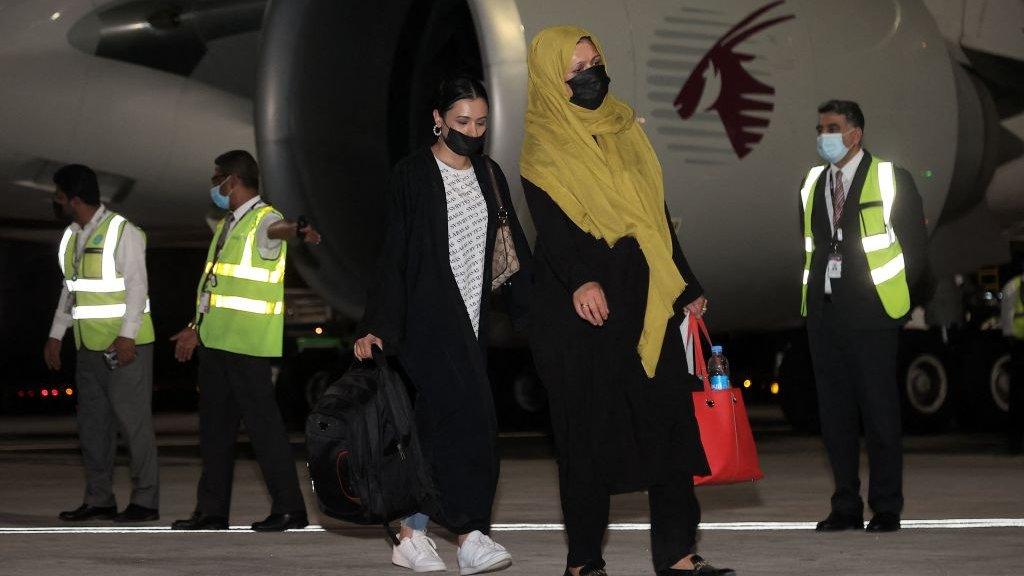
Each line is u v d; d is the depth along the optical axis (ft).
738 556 18.33
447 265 16.94
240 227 22.20
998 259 42.29
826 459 34.30
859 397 21.01
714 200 32.01
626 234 15.66
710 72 31.63
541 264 16.06
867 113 33.96
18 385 68.59
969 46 39.06
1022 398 36.91
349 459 16.58
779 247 33.42
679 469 15.72
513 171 29.53
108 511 23.98
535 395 48.29
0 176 40.57
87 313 23.70
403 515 16.87
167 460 37.22
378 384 16.83
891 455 20.83
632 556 18.63
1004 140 42.06
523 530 21.48
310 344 64.39
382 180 34.65
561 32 15.79
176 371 68.80
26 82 39.14
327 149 33.55
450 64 35.45
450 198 17.16
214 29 39.58
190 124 39.86
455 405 16.87
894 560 17.84
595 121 15.84
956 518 22.26
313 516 24.07
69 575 17.39
